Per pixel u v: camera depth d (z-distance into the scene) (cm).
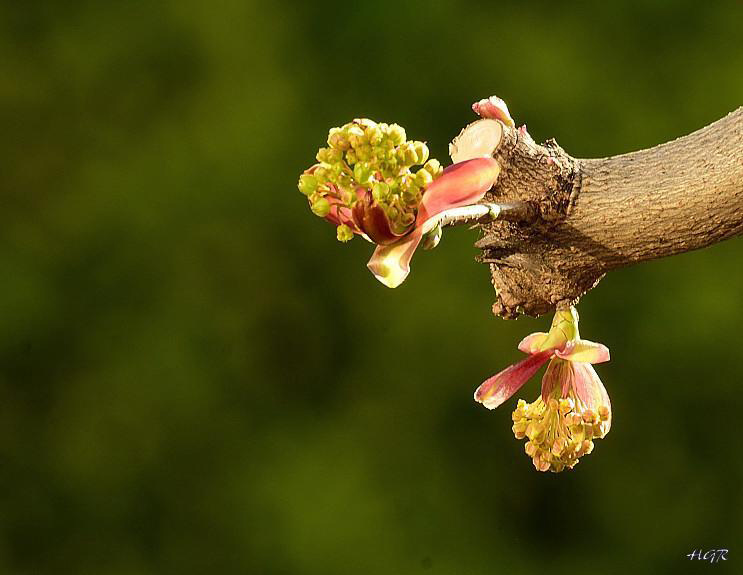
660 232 107
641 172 107
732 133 107
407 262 103
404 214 103
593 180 107
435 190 103
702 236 107
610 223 107
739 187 106
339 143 103
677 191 107
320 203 104
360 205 103
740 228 107
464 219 104
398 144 103
